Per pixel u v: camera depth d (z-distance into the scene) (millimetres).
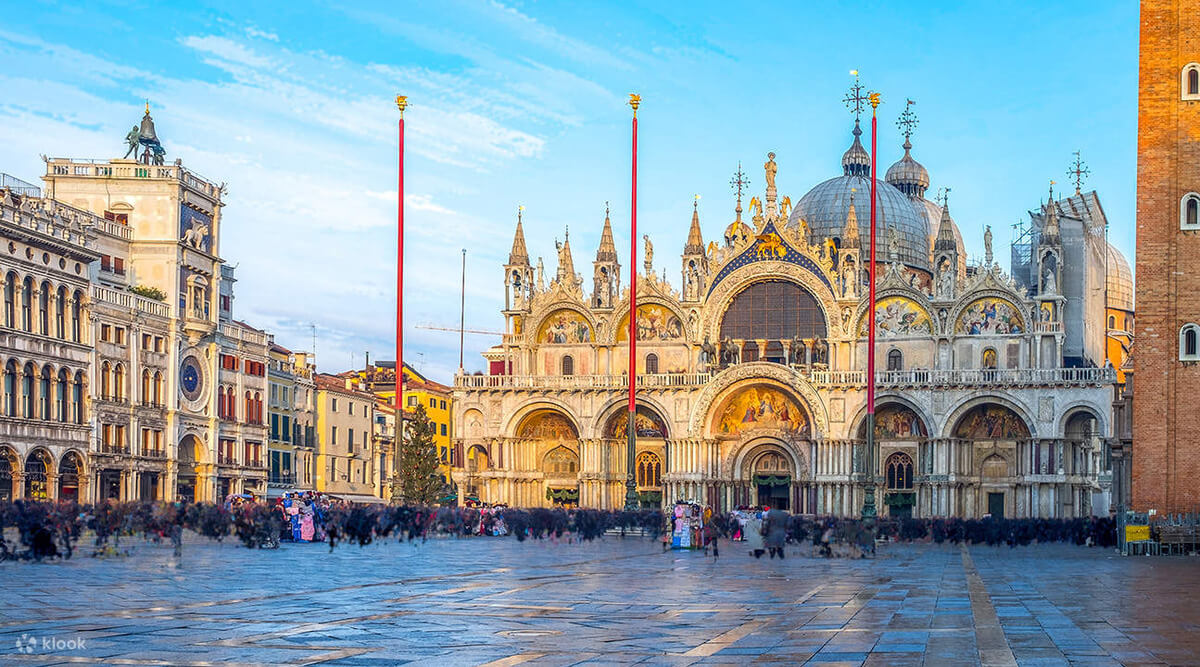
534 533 86562
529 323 135750
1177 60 79062
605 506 130875
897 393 123438
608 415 131250
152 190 111875
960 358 124812
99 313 101438
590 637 26578
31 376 93250
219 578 41719
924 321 126500
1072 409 118938
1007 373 120688
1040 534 93500
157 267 111625
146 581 39875
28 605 31875
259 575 43531
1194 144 78500
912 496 124375
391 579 42969
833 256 143375
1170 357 78062
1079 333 136125
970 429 124125
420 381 190250
